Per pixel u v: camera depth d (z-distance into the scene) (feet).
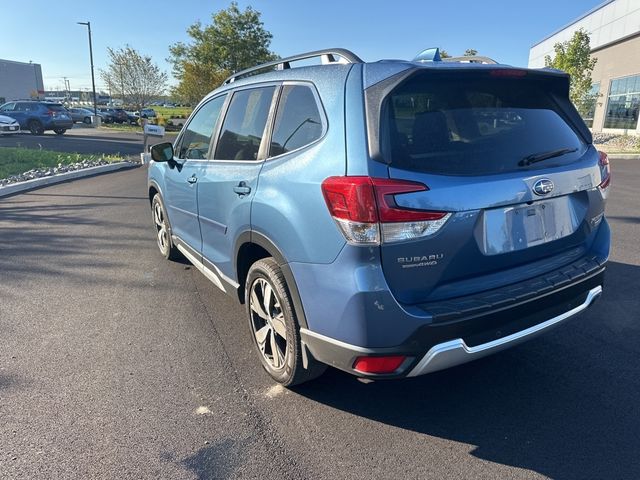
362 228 7.50
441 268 7.94
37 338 12.76
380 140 7.70
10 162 48.34
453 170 8.07
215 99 13.78
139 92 126.72
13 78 237.04
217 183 11.84
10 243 21.66
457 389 10.32
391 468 8.11
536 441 8.69
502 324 8.35
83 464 8.24
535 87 10.07
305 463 8.25
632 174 42.73
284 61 10.99
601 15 102.22
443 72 8.40
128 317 14.01
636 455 8.30
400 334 7.68
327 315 8.20
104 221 25.93
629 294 14.94
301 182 8.55
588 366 11.07
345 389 10.36
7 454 8.47
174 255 18.75
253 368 11.25
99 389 10.43
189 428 9.16
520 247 8.80
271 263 9.71
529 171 8.78
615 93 99.55
